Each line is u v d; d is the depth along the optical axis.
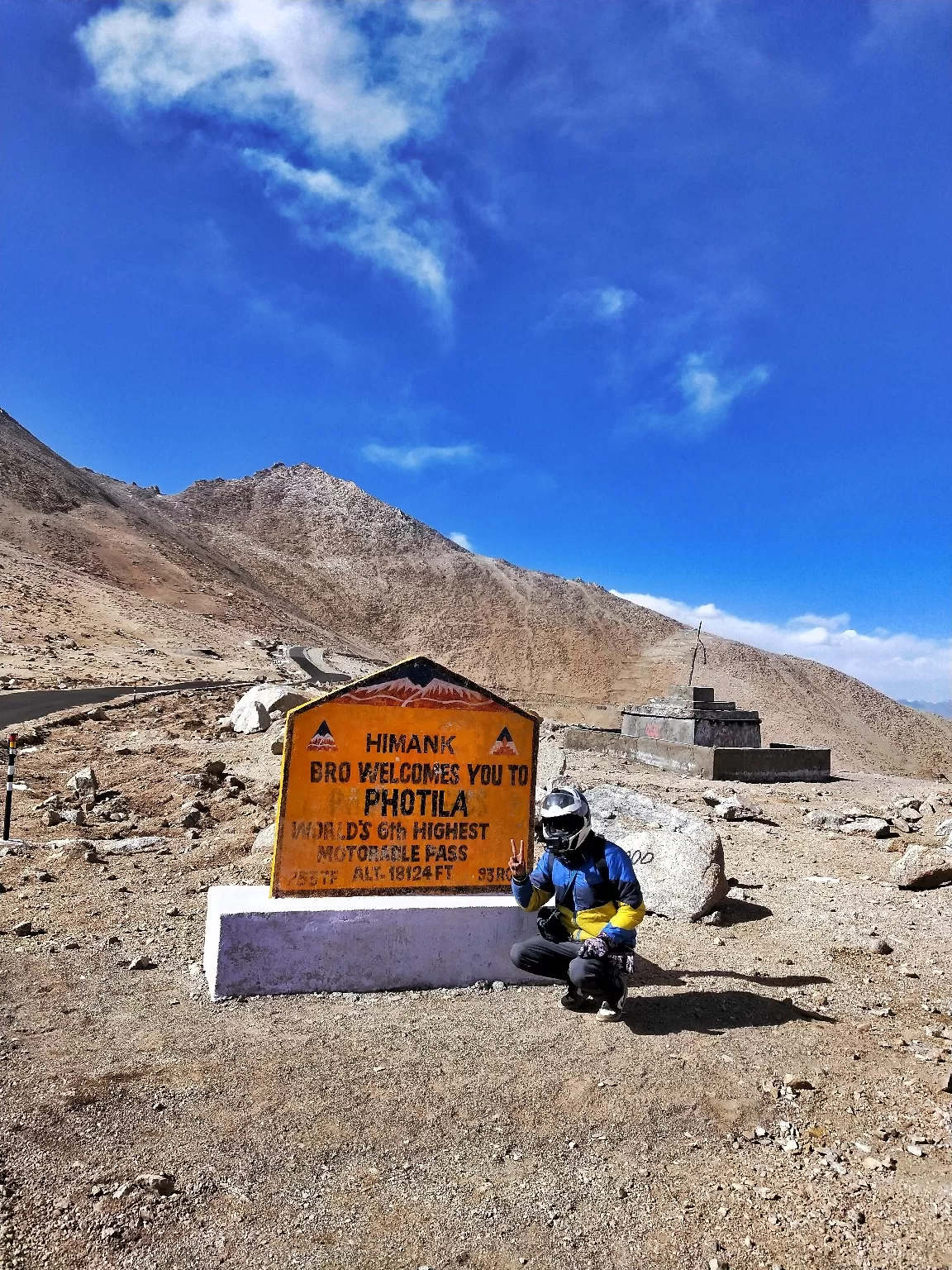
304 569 154.38
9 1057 4.09
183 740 16.23
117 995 4.91
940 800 14.30
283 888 5.30
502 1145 3.58
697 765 16.70
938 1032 4.89
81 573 64.69
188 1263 2.82
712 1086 4.13
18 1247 2.82
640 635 151.62
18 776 12.30
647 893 7.25
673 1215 3.19
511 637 142.88
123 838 8.85
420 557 177.12
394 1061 4.25
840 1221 3.17
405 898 5.47
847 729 93.44
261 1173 3.31
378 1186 3.28
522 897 5.13
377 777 5.50
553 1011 4.97
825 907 7.50
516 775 5.78
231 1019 4.66
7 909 6.43
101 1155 3.35
